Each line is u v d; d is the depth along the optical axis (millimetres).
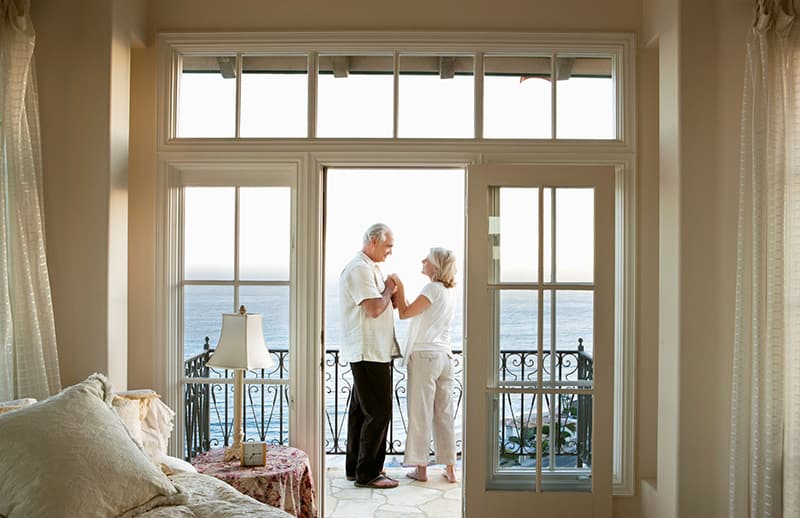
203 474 2842
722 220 3125
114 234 3316
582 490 3598
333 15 3684
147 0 3684
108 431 2398
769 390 2879
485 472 3582
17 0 3102
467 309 3592
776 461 2875
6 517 2117
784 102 2928
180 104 3746
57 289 3260
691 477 3104
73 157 3268
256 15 3691
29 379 3080
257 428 3752
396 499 4367
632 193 3643
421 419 4691
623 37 3650
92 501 2174
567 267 3604
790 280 2887
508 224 3619
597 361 3559
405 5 3676
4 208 3061
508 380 3617
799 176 2895
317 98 3713
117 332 3354
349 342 4500
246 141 3682
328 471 5004
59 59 3273
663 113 3320
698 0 3148
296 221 3686
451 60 3729
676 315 3146
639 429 3633
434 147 3668
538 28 3666
